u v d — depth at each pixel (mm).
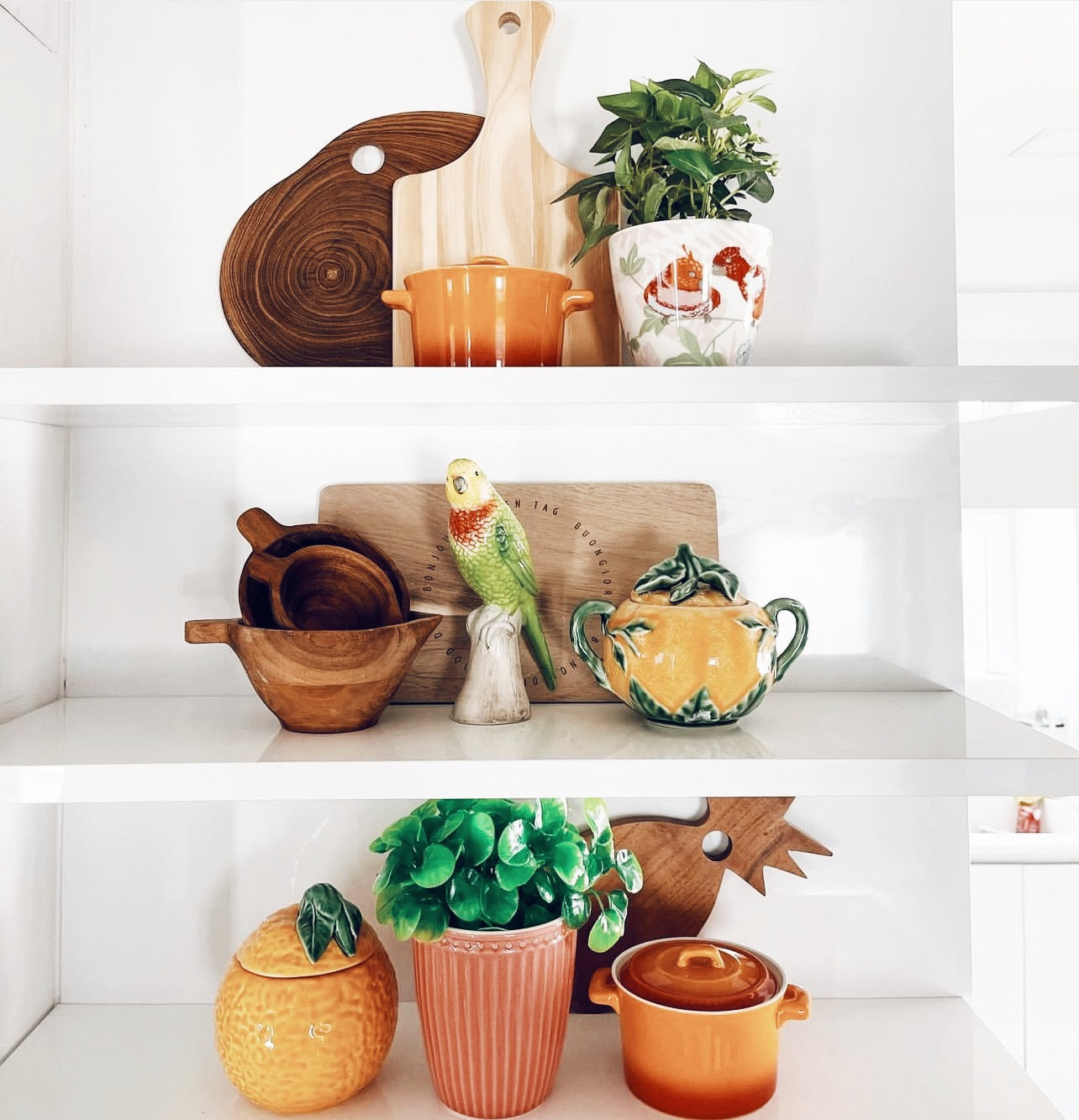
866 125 910
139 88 901
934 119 910
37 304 826
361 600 786
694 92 754
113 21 900
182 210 900
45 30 840
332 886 851
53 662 880
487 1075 723
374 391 665
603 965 897
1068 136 1275
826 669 912
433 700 882
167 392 662
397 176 897
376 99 908
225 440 899
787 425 907
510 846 711
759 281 727
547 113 905
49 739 728
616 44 908
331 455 904
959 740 711
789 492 912
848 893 910
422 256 877
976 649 2193
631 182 758
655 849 897
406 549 893
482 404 671
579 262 870
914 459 910
